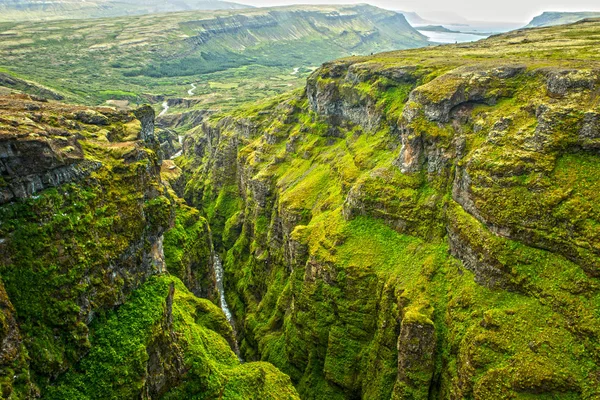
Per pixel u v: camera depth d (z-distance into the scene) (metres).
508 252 58.53
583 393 46.56
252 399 57.53
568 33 122.75
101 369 43.41
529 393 48.66
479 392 50.81
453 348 58.06
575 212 54.78
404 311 64.00
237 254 128.50
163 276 57.38
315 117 126.12
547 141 60.56
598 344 47.94
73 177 47.41
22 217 41.16
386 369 65.25
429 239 72.25
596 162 57.81
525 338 52.03
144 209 59.03
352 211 82.12
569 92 63.31
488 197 62.28
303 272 85.62
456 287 63.25
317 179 106.25
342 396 71.12
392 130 93.00
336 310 74.69
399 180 79.06
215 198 167.38
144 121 94.56
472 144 70.62
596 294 50.88
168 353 51.00
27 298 39.59
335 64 122.94
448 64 92.62
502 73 74.50
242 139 166.25
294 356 80.31
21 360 36.16
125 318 48.81
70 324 42.16
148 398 46.25
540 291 54.56
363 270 73.50
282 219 103.62
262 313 98.94
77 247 44.66
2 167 39.84
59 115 61.41
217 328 74.50
